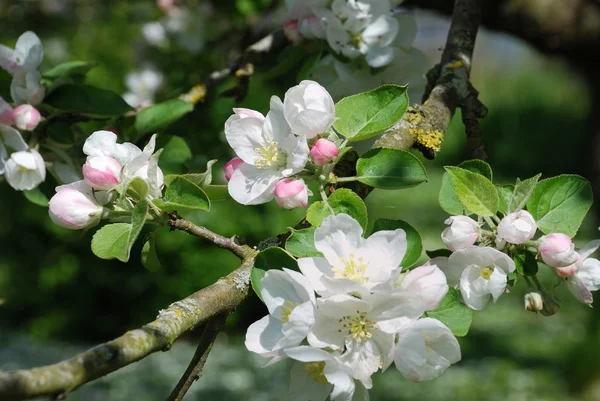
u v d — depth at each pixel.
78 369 0.61
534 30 1.45
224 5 1.48
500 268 0.69
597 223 2.11
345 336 0.65
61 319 2.78
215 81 1.07
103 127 1.02
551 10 1.44
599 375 2.40
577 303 3.22
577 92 5.07
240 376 2.55
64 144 0.94
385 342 0.65
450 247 0.70
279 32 1.06
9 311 2.91
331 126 0.72
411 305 0.65
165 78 1.56
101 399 2.37
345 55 0.93
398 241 0.66
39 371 0.60
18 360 2.56
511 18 1.44
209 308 0.67
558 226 0.73
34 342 2.76
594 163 2.09
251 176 0.71
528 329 3.02
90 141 0.71
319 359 0.63
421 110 0.82
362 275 0.66
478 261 0.70
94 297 2.78
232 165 0.72
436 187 4.48
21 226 2.74
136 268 2.72
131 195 0.71
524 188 0.72
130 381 2.52
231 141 0.71
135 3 1.85
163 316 0.66
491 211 0.71
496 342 2.87
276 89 1.70
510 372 2.52
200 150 1.28
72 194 0.71
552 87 5.15
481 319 3.17
